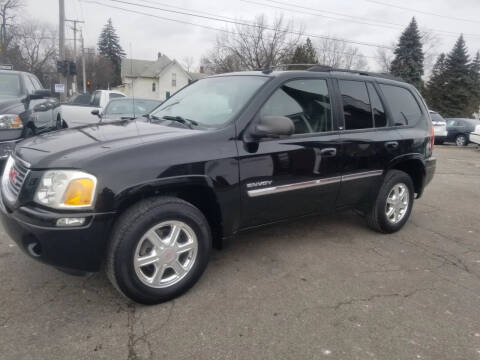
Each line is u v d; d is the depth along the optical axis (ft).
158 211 8.65
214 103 11.21
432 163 15.51
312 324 8.63
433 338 8.32
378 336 8.30
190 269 9.53
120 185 8.13
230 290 9.94
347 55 165.99
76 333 8.01
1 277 10.11
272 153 10.41
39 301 9.11
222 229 10.03
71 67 62.54
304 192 11.40
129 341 7.83
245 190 10.06
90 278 10.23
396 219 14.66
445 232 15.39
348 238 13.98
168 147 8.89
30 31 203.82
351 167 12.47
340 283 10.56
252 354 7.60
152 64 213.46
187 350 7.64
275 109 10.73
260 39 122.93
